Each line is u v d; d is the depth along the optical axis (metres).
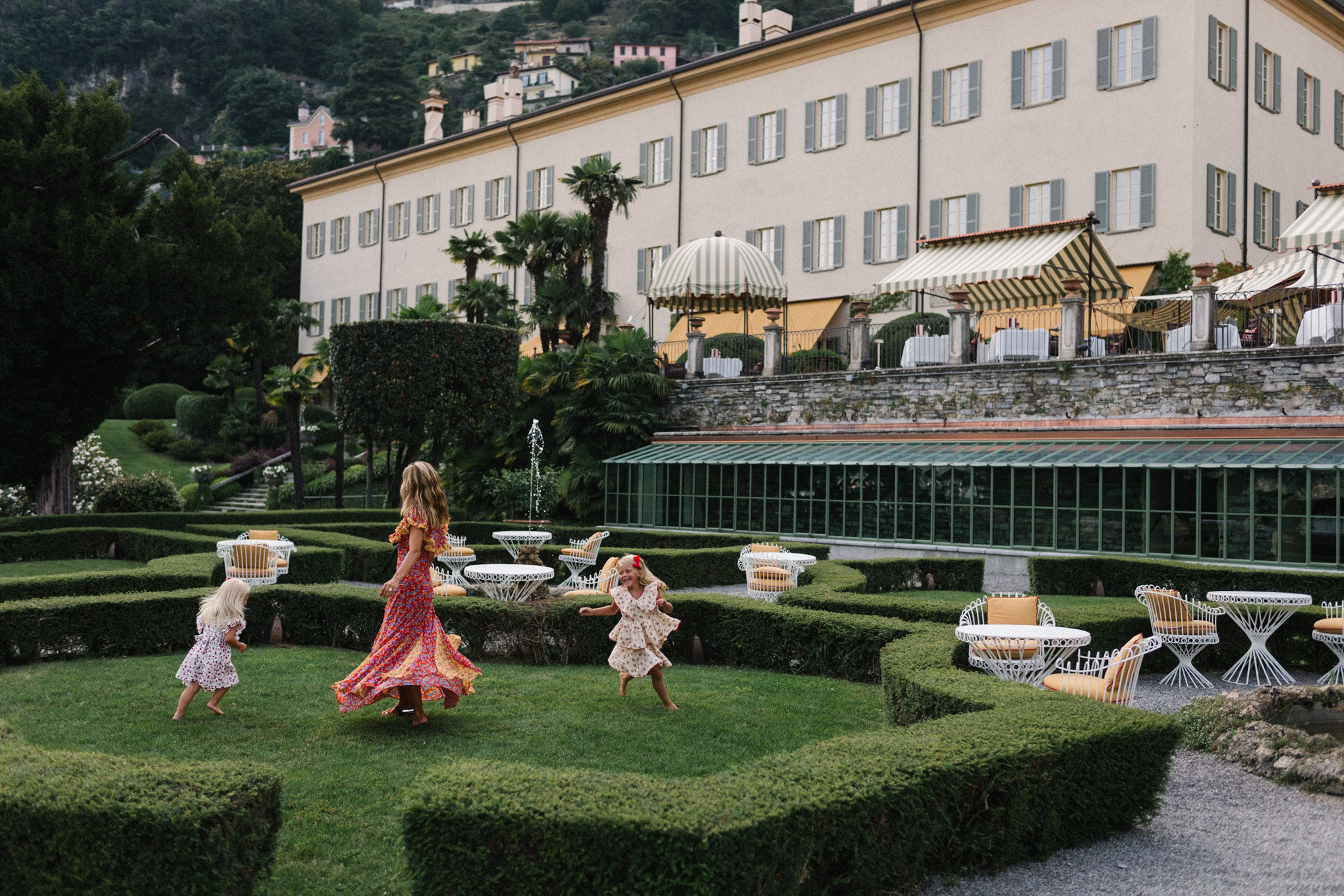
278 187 71.12
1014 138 31.28
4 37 123.44
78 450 33.91
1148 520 19.36
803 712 8.94
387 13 169.25
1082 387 22.39
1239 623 11.93
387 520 26.67
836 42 35.47
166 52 131.00
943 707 7.21
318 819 5.90
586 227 34.88
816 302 36.06
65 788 4.60
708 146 39.97
